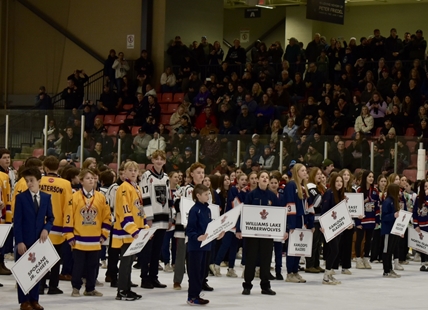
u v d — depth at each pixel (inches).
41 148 780.6
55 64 1134.4
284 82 960.9
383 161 690.2
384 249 531.8
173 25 1077.1
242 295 422.3
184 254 434.3
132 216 393.1
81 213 389.1
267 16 1310.3
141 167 756.0
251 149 715.4
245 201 424.5
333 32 1261.1
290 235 478.6
